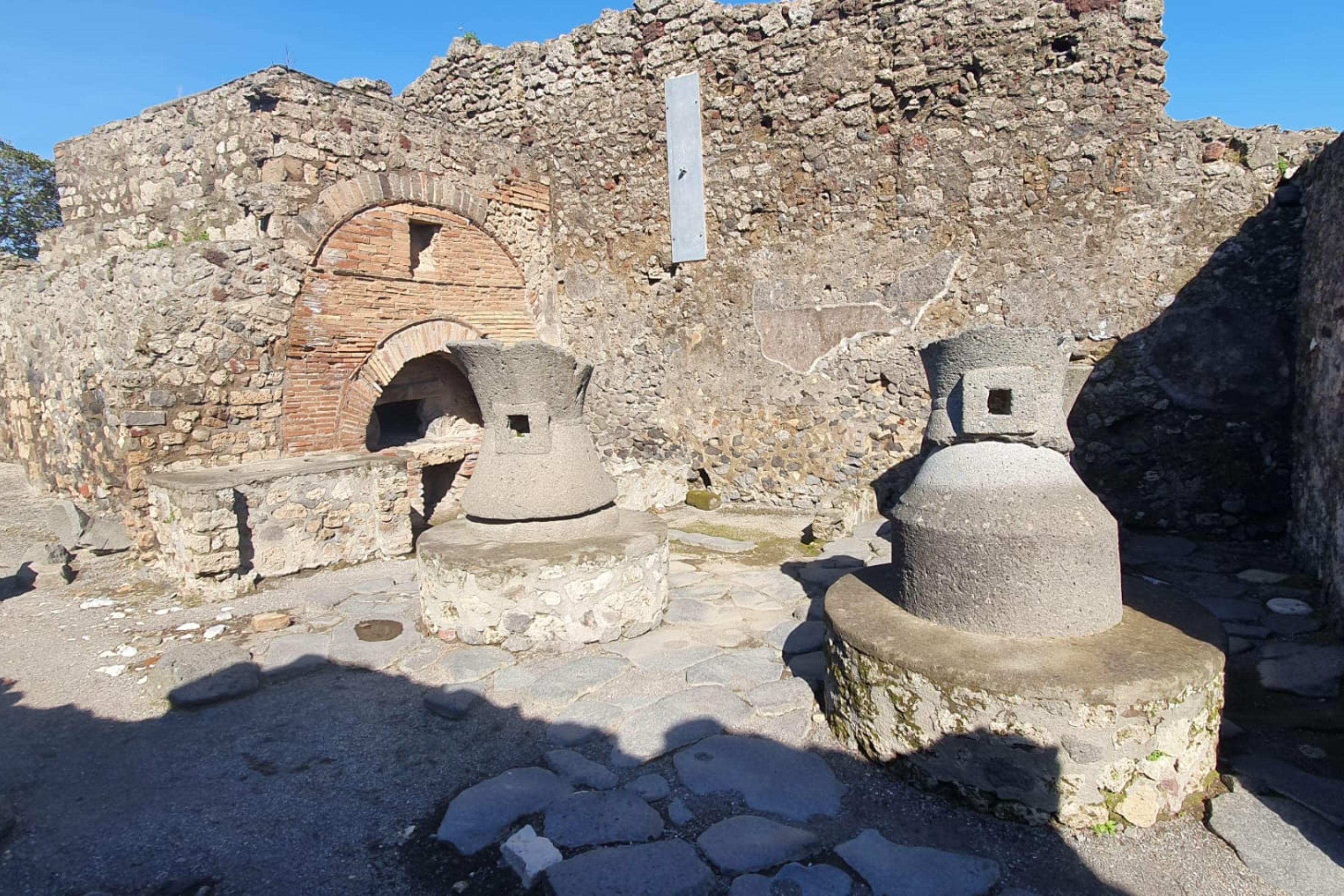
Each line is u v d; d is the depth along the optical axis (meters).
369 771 3.40
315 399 7.32
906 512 3.54
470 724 3.79
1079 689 2.80
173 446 6.39
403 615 5.28
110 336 6.76
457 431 9.31
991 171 7.41
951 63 7.41
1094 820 2.84
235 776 3.38
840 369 8.27
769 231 8.48
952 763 3.02
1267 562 6.13
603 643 4.69
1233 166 6.64
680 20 8.62
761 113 8.36
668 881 2.58
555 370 4.91
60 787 3.32
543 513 4.87
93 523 6.71
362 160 7.54
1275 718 3.74
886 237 7.90
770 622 5.05
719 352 8.90
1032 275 7.34
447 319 8.53
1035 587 3.17
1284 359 6.52
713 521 8.23
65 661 4.64
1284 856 2.69
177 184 7.36
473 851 2.81
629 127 9.09
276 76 6.80
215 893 2.65
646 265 9.23
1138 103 6.86
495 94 9.86
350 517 6.59
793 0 8.05
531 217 9.50
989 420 3.36
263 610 5.44
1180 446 6.94
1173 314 6.88
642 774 3.29
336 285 7.37
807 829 2.89
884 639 3.27
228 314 6.63
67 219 8.41
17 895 2.64
